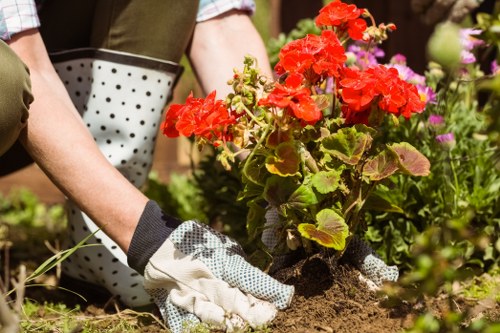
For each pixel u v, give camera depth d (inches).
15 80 89.4
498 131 83.2
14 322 70.5
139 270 93.1
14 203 201.0
